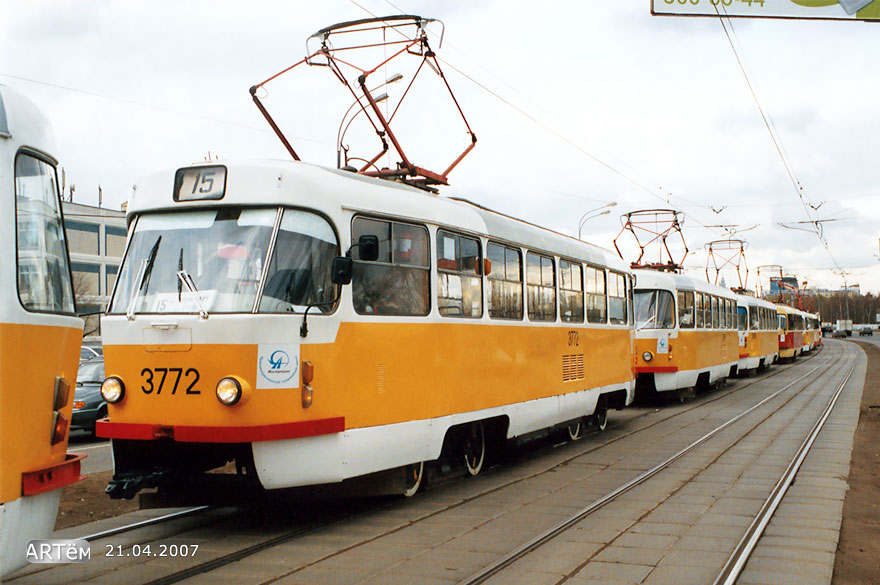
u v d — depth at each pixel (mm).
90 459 12062
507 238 10258
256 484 6633
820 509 8094
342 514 7719
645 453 11914
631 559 6176
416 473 8641
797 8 12195
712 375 23281
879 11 11930
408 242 8195
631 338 15797
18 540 4430
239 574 5695
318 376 6906
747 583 5641
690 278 21844
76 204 43156
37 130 4820
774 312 39156
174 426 6512
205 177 7055
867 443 13094
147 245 7137
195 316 6582
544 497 8609
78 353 5211
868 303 146250
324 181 7234
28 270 4633
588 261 13398
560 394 11922
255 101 9547
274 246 6797
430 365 8336
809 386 26453
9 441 4336
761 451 12109
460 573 5742
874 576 5883
